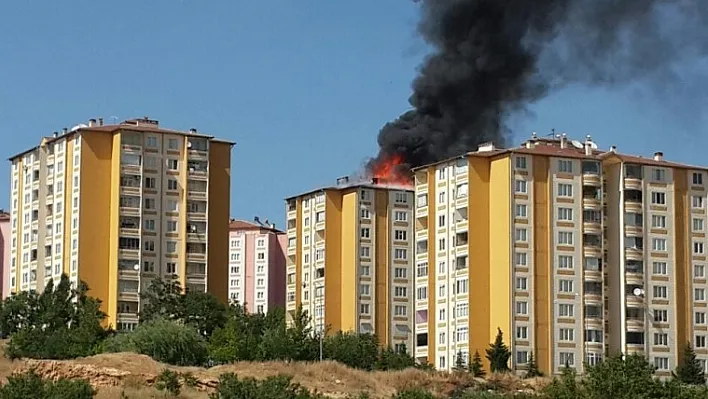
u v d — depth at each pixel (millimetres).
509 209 193500
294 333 186000
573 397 116125
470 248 196000
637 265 197625
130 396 137250
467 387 170500
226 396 124375
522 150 195625
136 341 176125
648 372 117438
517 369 189500
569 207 196500
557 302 193625
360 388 161250
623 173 198625
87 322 188500
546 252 194250
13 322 193000
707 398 117125
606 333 196500
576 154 199750
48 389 122688
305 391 130125
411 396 137250
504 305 192250
